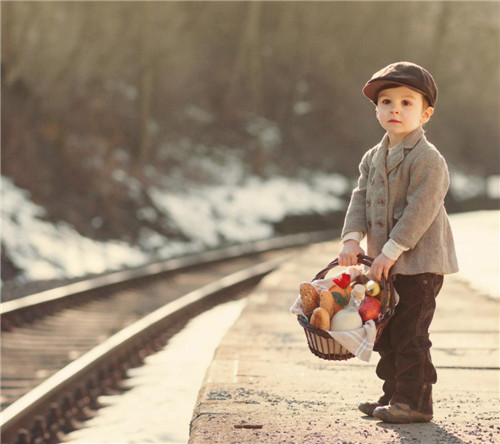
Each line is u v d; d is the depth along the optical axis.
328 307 3.69
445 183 3.79
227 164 38.22
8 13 25.89
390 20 53.53
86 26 31.89
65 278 17.11
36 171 22.98
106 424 6.45
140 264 21.55
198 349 9.65
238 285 17.34
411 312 3.86
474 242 18.03
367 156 4.18
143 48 33.72
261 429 3.85
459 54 59.94
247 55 43.81
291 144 43.91
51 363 9.07
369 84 3.81
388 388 4.15
